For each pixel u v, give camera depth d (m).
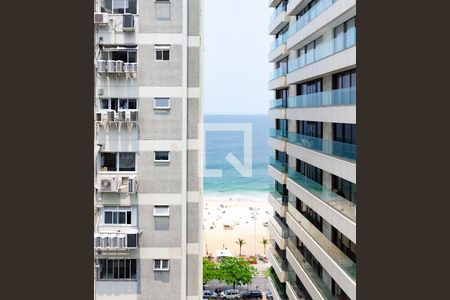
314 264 15.20
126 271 12.68
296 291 16.09
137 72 12.56
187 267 12.73
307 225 15.88
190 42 12.59
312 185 14.98
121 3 12.56
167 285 12.72
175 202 12.65
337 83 14.02
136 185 12.55
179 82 12.59
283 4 18.05
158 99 12.61
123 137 12.59
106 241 12.41
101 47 12.58
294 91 17.53
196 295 12.77
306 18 15.46
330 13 13.12
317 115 14.38
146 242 12.66
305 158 15.45
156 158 12.66
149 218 12.65
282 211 17.70
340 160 12.52
